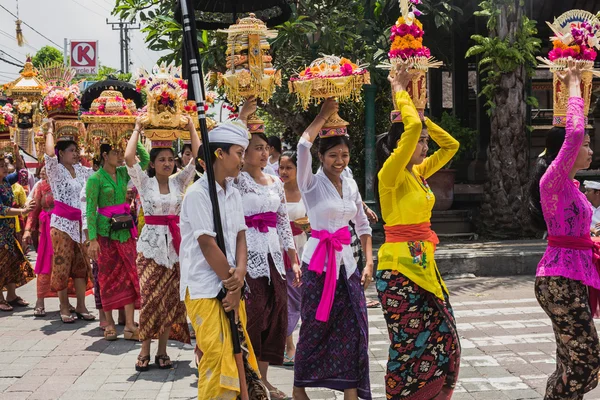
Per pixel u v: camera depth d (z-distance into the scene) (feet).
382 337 22.45
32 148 29.96
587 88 14.14
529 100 40.09
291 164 19.65
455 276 33.32
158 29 34.55
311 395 16.89
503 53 38.50
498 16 39.11
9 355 20.59
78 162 25.98
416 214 13.62
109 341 22.39
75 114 25.71
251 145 16.07
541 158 14.37
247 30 15.58
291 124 41.04
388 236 13.92
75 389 17.29
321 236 14.71
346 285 14.67
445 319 13.48
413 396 13.61
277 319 16.05
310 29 33.06
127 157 18.62
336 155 15.05
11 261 27.78
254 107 16.05
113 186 22.15
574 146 13.07
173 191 19.12
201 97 12.92
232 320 12.26
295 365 14.88
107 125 21.68
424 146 14.06
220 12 20.12
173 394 16.79
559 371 13.79
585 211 13.46
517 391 16.74
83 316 25.79
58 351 21.07
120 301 22.29
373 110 38.14
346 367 14.47
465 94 50.06
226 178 13.17
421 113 14.12
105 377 18.33
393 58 13.92
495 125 40.11
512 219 39.91
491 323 23.94
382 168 13.78
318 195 14.94
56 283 24.95
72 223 25.02
